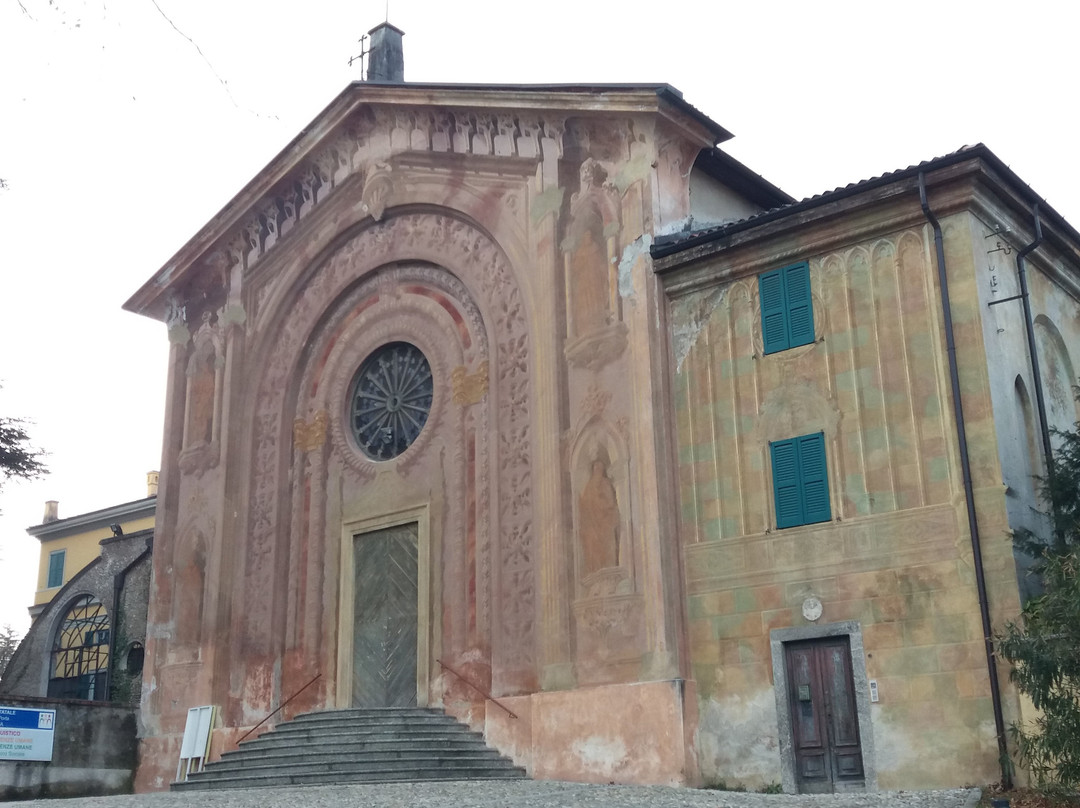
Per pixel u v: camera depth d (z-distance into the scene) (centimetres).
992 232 1745
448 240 2384
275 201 2728
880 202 1745
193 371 2817
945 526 1617
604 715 1856
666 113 2034
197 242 2825
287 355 2638
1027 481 1664
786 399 1811
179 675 2580
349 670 2333
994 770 1505
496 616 2086
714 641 1798
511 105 2244
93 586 3312
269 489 2573
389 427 2444
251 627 2500
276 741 2175
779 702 1705
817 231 1817
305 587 2450
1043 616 1350
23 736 2405
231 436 2650
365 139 2564
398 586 2314
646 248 1998
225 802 1602
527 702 1983
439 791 1620
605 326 2034
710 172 2200
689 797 1470
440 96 2378
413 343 2423
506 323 2223
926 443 1662
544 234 2175
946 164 1677
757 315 1873
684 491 1886
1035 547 1555
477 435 2244
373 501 2394
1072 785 1352
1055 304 1925
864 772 1606
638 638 1858
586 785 1720
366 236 2553
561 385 2078
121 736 2586
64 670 3388
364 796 1577
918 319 1708
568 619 1961
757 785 1703
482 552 2162
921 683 1590
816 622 1702
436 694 2164
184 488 2731
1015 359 1716
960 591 1587
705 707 1784
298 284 2658
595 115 2128
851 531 1698
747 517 1811
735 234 1891
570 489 2022
